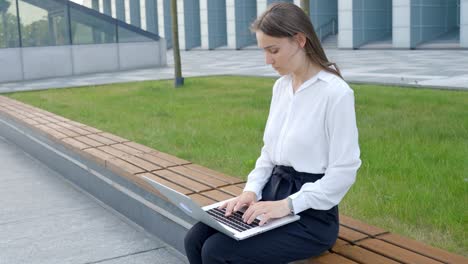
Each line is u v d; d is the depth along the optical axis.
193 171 4.49
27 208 5.17
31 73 19.42
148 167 4.63
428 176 4.86
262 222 2.36
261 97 10.77
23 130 7.56
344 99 2.31
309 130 2.39
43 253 4.11
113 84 15.28
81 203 5.27
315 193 2.34
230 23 37.03
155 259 3.93
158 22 44.53
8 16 18.84
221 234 2.40
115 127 8.34
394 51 26.44
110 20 21.09
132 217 4.70
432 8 27.56
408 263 2.52
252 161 5.75
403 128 6.96
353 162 2.31
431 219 3.90
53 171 6.52
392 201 4.28
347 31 29.83
